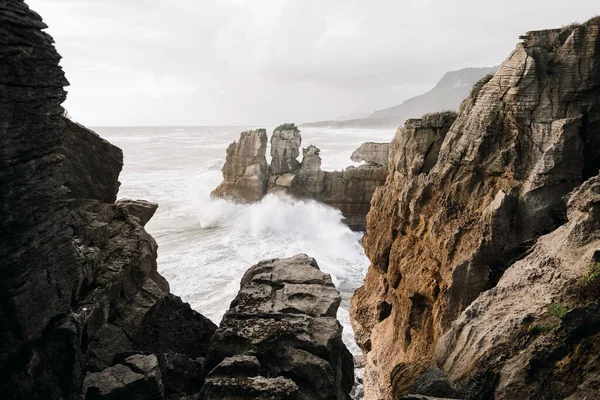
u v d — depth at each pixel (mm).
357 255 42219
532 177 17125
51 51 7738
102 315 11578
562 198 15828
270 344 10508
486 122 18938
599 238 12922
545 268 13664
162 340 12703
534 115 17875
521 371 11398
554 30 18469
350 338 28344
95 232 12570
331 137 170875
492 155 18719
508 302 13781
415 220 21453
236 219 48594
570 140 16844
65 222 8492
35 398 7453
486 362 12344
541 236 15609
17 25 6969
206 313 26172
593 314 11086
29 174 7285
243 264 35125
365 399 22391
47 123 7703
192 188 62938
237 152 53125
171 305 13531
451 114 23469
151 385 9609
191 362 11633
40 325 7605
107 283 11758
